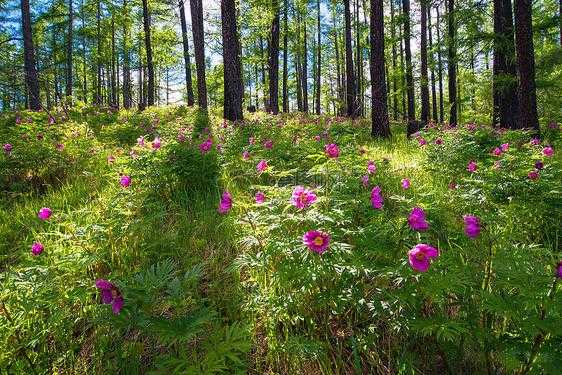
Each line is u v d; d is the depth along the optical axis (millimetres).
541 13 18469
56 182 6605
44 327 2844
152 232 4328
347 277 2918
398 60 30812
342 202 3652
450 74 18641
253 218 3271
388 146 10281
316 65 43531
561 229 4082
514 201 4156
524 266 2395
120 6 28297
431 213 3637
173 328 2279
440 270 2629
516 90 11844
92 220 4484
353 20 28031
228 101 13641
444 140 7691
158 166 5543
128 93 42719
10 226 4906
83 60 37812
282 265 2820
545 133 10477
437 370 2619
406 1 17516
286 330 2914
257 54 27344
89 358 2865
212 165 6055
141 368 2768
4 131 9914
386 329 2934
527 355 2229
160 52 27766
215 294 3400
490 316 2604
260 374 2680
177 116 15914
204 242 4188
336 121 14789
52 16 25562
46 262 3559
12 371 2660
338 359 2730
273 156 6848
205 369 2229
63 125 10086
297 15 27031
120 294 2385
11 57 19547
